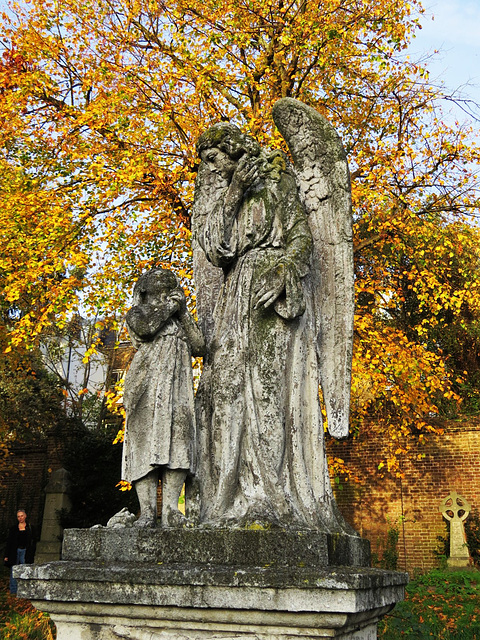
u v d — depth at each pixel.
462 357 17.36
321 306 3.86
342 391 3.77
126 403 3.41
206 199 4.08
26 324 10.47
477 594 11.03
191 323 3.63
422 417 14.96
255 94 12.41
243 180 3.75
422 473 15.94
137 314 3.46
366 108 13.22
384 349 11.77
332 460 13.19
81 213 11.51
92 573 2.90
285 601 2.65
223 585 2.71
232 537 3.02
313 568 2.84
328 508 3.48
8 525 19.12
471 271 13.34
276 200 3.82
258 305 3.57
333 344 3.83
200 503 3.44
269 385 3.51
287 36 11.48
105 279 11.28
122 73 11.98
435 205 13.04
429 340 17.20
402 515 15.84
